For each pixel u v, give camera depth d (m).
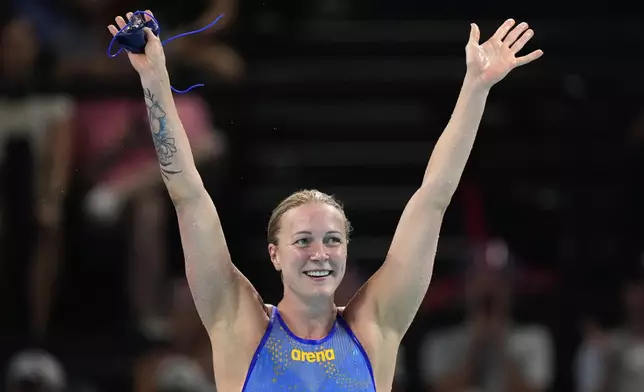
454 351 31.42
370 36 41.38
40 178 34.56
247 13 40.50
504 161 38.62
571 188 38.28
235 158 37.84
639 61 39.88
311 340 16.81
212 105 37.03
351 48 40.84
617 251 37.03
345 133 39.91
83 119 35.19
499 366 30.95
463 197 37.44
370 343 17.11
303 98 39.75
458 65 40.34
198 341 30.95
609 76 39.25
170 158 16.72
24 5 37.09
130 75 36.22
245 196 37.91
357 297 17.55
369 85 39.16
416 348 33.56
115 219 34.44
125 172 34.50
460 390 31.03
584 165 38.53
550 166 38.56
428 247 17.23
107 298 34.84
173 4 37.41
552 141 39.03
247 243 37.16
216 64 36.81
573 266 36.69
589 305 35.34
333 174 39.16
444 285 34.69
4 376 32.94
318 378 16.53
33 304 34.53
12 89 35.16
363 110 40.25
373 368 17.02
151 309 34.16
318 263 16.64
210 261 16.81
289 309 17.06
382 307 17.33
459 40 41.06
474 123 17.45
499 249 33.66
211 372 30.62
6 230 34.59
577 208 37.75
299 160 39.25
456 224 37.31
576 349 34.78
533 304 35.44
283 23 41.41
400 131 39.97
